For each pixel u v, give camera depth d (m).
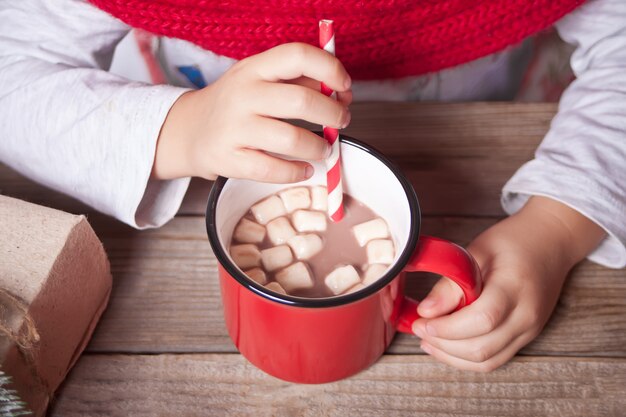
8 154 0.51
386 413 0.41
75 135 0.48
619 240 0.46
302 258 0.41
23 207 0.41
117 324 0.44
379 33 0.54
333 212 0.42
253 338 0.40
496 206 0.50
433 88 0.65
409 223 0.38
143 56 0.63
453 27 0.55
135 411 0.41
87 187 0.48
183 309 0.45
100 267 0.43
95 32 0.56
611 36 0.56
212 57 0.61
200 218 0.49
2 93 0.52
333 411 0.41
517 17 0.55
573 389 0.42
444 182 0.51
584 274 0.47
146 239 0.47
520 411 0.41
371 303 0.37
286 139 0.40
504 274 0.44
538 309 0.43
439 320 0.42
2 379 0.37
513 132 0.53
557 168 0.48
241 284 0.37
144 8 0.52
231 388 0.41
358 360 0.41
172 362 0.42
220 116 0.42
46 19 0.55
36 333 0.37
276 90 0.40
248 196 0.42
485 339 0.42
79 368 0.42
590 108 0.52
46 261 0.39
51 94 0.50
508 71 0.67
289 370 0.41
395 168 0.40
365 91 0.64
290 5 0.51
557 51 0.67
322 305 0.36
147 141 0.46
